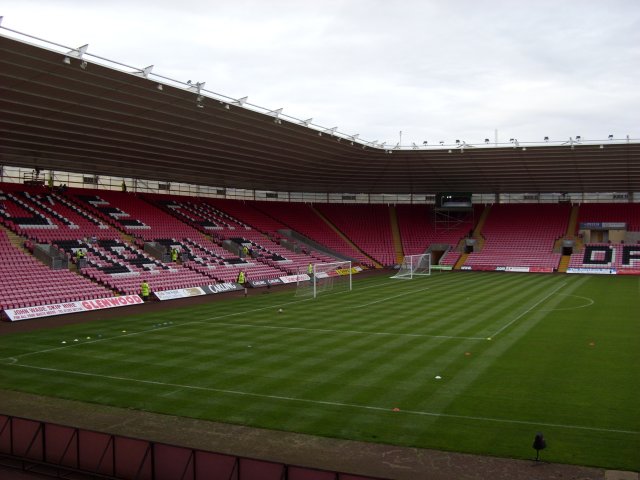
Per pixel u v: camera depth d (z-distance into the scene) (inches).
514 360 821.2
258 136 1793.8
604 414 593.6
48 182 2113.7
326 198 3284.9
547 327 1083.9
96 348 936.3
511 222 2997.0
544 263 2615.7
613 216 2864.2
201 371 780.6
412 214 3211.1
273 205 3053.6
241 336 1025.5
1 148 1708.9
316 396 665.0
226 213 2689.5
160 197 2522.1
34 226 1736.0
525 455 497.4
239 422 585.3
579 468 471.5
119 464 459.8
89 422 589.0
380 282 2095.2
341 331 1060.5
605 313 1267.2
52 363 835.4
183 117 1525.6
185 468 433.7
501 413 600.1
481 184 2871.6
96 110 1396.4
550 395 657.6
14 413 618.5
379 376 745.0
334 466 478.6
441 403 633.6
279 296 1676.9
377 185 2957.7
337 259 2696.9
